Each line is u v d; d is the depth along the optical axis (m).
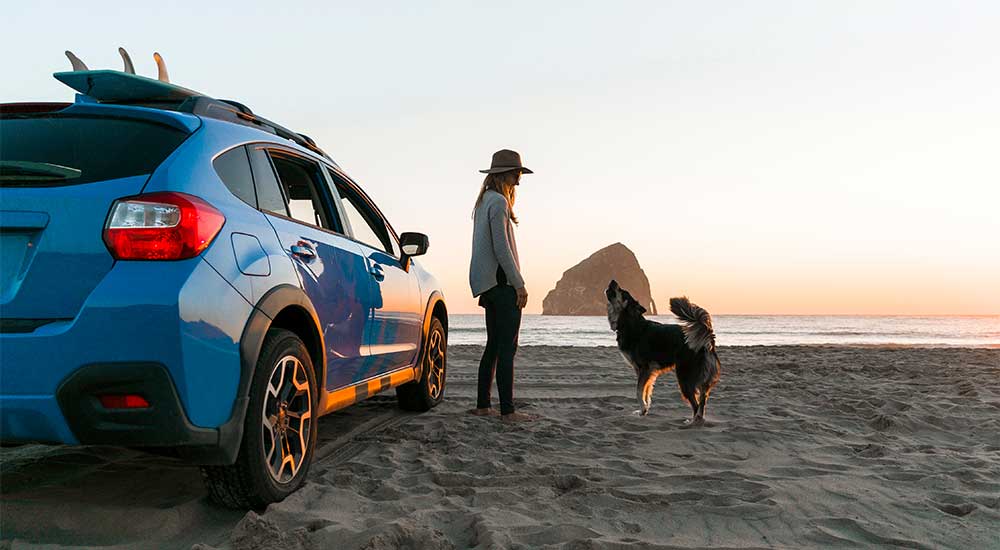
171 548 2.46
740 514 2.99
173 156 2.55
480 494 3.18
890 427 5.21
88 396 2.20
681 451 4.33
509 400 5.32
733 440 4.69
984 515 3.01
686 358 5.41
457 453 4.12
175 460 3.64
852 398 6.63
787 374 8.87
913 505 3.16
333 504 2.93
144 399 2.23
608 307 6.05
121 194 2.36
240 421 2.54
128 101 3.17
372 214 4.75
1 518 2.57
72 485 3.14
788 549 2.58
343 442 4.45
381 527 2.56
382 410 5.77
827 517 2.97
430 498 3.11
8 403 2.18
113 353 2.21
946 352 13.43
